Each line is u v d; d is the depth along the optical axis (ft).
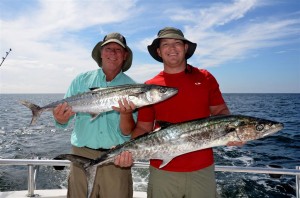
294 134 65.57
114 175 12.42
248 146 50.49
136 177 29.27
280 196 24.85
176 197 10.71
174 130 10.57
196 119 10.54
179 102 11.11
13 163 12.87
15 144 56.34
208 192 10.61
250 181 28.12
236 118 10.40
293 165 38.29
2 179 30.81
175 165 10.60
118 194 12.43
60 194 14.15
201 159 10.68
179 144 10.49
